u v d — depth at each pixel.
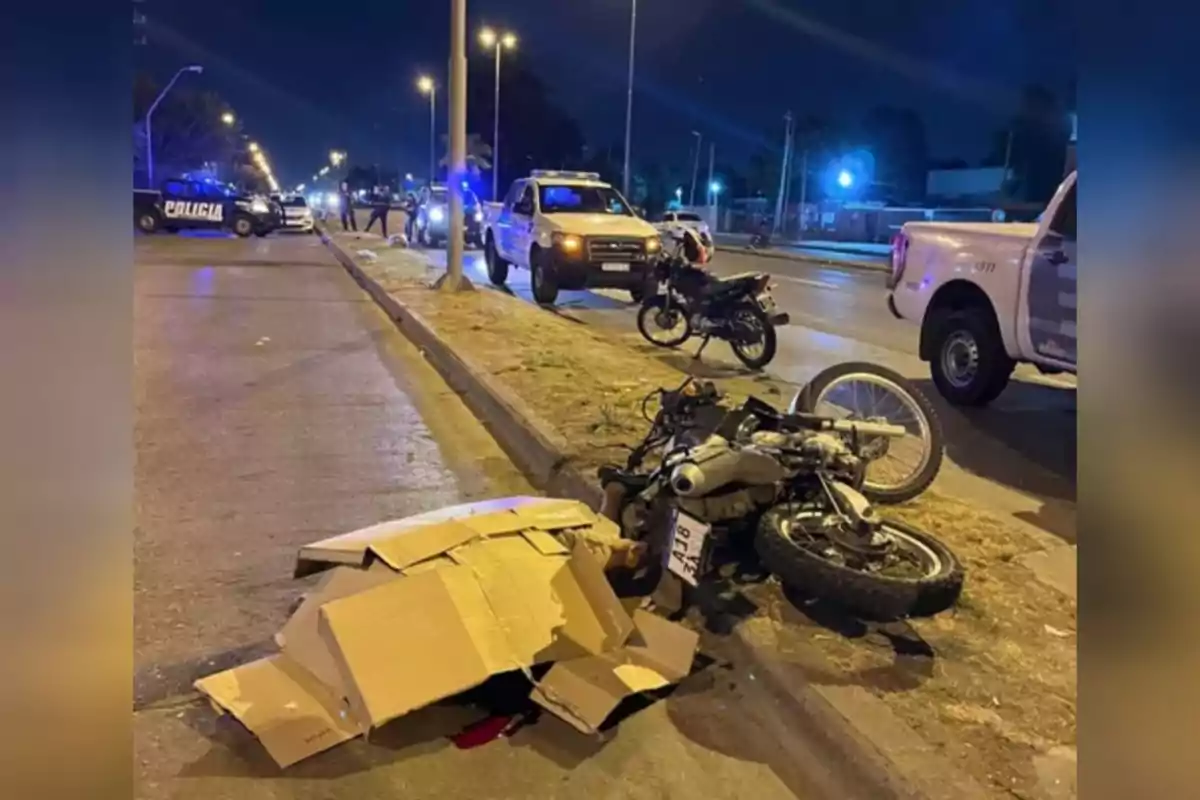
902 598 3.54
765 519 3.96
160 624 4.15
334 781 3.13
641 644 3.83
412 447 7.10
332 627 3.42
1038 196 52.50
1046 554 4.96
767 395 8.79
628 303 17.28
